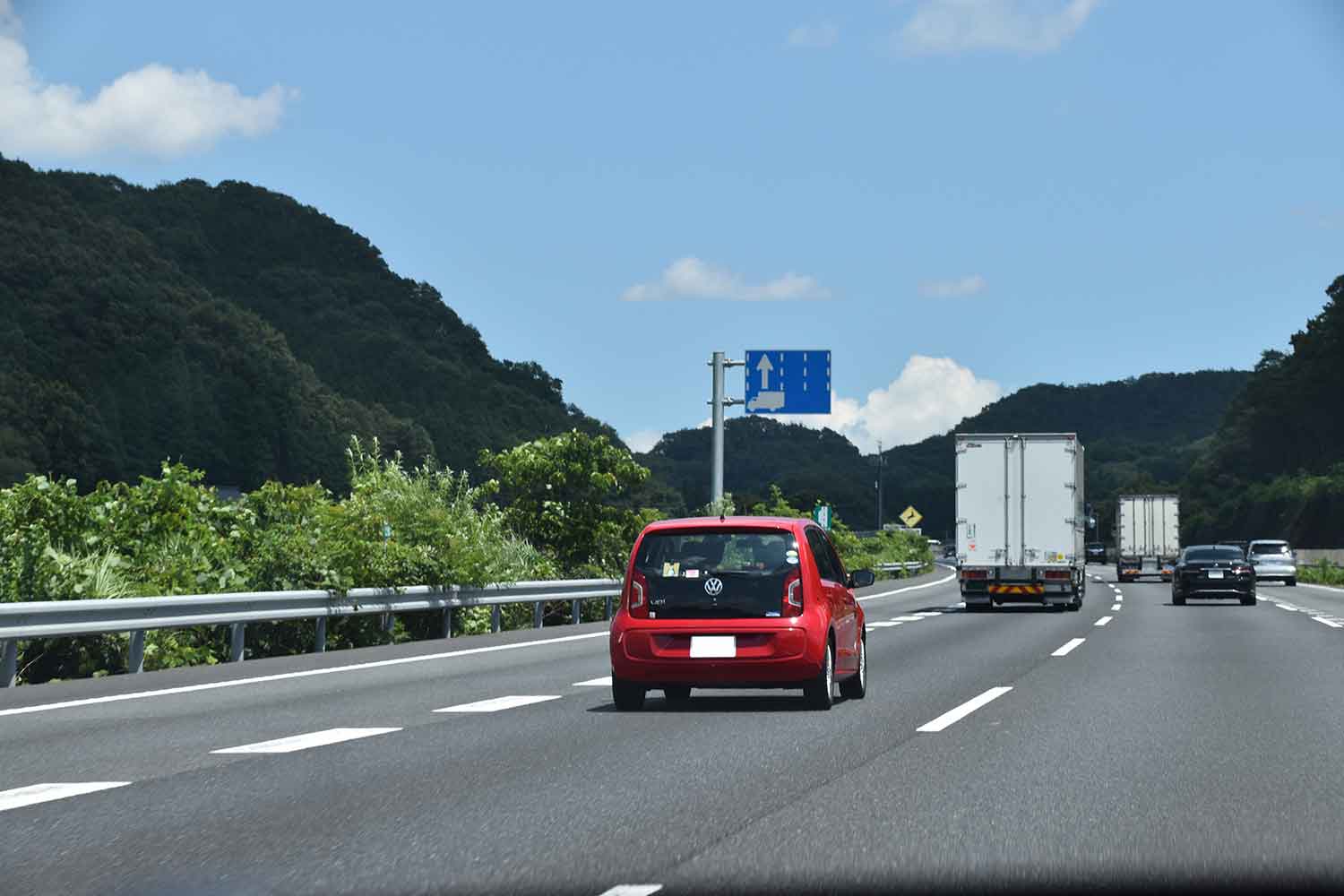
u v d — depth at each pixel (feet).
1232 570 122.31
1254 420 472.85
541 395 588.09
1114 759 31.78
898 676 53.72
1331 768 30.42
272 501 72.90
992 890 19.72
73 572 57.47
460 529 82.48
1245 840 22.93
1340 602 128.77
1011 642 73.56
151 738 35.12
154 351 426.92
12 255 419.74
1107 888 19.83
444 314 621.31
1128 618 98.99
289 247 629.10
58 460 375.86
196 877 20.36
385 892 19.52
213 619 56.54
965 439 112.47
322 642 65.62
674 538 42.88
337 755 32.27
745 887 19.80
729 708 42.70
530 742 34.65
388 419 473.26
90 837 23.09
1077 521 113.91
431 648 66.23
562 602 96.07
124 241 466.70
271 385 437.99
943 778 29.14
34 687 47.88
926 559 271.90
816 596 42.39
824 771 29.99
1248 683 50.34
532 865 21.16
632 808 25.72
